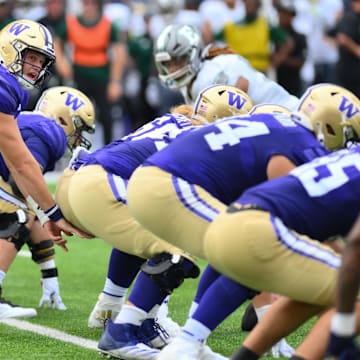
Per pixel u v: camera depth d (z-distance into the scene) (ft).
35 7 125.59
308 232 37.96
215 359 44.62
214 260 38.34
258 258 36.99
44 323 55.26
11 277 70.38
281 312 37.93
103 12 122.83
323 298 36.96
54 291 59.36
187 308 59.67
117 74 121.60
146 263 45.68
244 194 38.50
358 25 117.39
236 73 62.54
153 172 41.91
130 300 46.75
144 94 129.80
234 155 41.34
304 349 36.50
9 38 50.80
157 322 51.03
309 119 42.57
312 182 37.99
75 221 49.29
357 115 42.75
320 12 130.11
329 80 130.93
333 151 43.21
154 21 126.82
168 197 41.32
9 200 53.31
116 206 46.21
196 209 41.11
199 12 122.01
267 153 41.01
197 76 63.67
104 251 81.97
